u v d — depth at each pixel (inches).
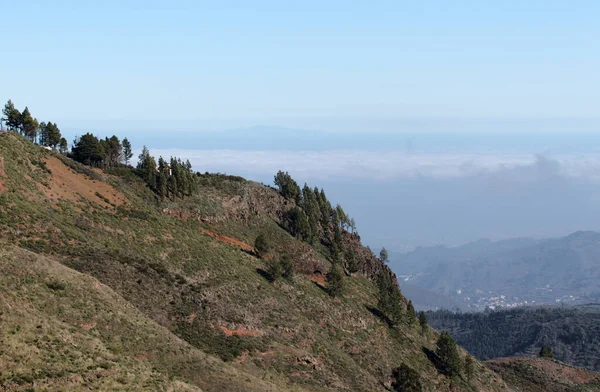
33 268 2011.6
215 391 1978.3
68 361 1556.3
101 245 2834.6
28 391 1355.8
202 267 3267.7
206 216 4375.0
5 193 2824.8
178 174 4527.6
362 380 2997.0
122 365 1684.3
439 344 4256.9
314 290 4087.1
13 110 4471.0
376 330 4156.0
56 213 2987.2
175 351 2089.1
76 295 2016.5
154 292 2677.2
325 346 3149.6
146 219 3587.6
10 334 1544.0
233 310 2898.6
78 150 4542.3
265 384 2220.7
